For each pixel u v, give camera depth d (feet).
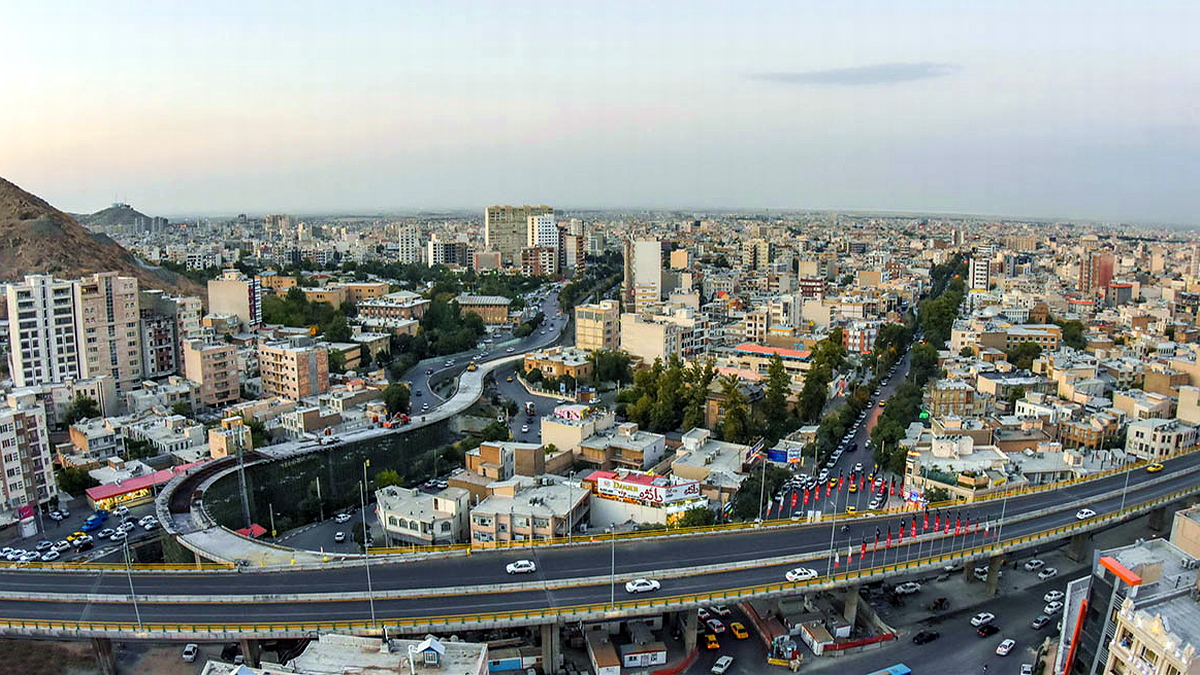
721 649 644.69
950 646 645.10
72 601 599.16
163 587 620.08
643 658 609.83
